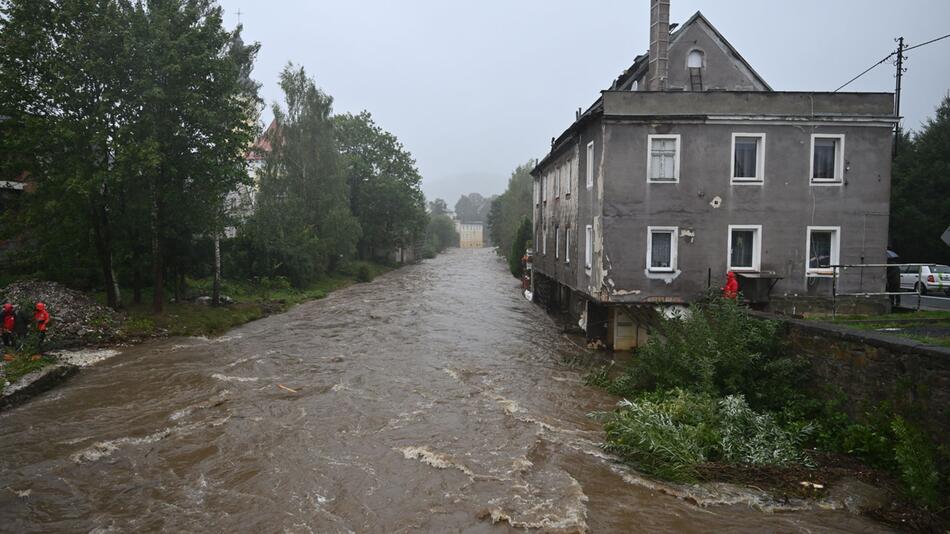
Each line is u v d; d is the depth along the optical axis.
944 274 23.20
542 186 31.50
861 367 10.12
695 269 17.44
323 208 41.47
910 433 8.59
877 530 7.46
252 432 11.29
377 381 15.09
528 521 7.87
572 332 22.77
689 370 12.28
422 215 63.09
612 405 13.24
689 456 9.37
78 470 9.55
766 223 17.41
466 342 20.44
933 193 28.39
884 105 17.34
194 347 19.03
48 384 13.99
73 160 18.12
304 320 25.16
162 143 19.55
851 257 17.50
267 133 40.62
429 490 8.84
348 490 8.87
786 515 7.88
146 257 22.83
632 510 8.14
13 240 23.58
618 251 17.36
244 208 31.42
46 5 18.20
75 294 20.52
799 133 17.30
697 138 17.22
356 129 57.16
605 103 17.11
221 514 8.13
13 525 7.80
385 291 38.09
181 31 20.25
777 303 16.98
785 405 11.30
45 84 18.27
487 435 11.20
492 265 68.88
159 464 9.81
